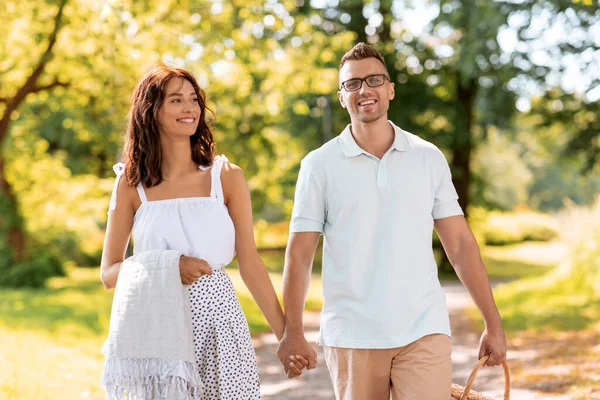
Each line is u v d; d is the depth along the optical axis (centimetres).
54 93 2014
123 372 408
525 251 4853
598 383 852
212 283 423
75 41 1716
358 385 468
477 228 4122
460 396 503
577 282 1725
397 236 464
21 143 2722
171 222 428
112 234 443
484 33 2150
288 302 475
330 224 477
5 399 733
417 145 478
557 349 1107
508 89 2503
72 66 1819
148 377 407
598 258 1709
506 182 6147
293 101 2966
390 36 3156
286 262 482
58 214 2959
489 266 3728
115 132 1966
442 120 3281
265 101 2200
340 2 3127
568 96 2470
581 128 2614
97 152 3080
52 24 1691
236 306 430
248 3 1786
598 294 1596
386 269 462
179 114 431
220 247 432
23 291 2388
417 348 459
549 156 3166
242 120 2481
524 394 843
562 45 2134
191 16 1756
